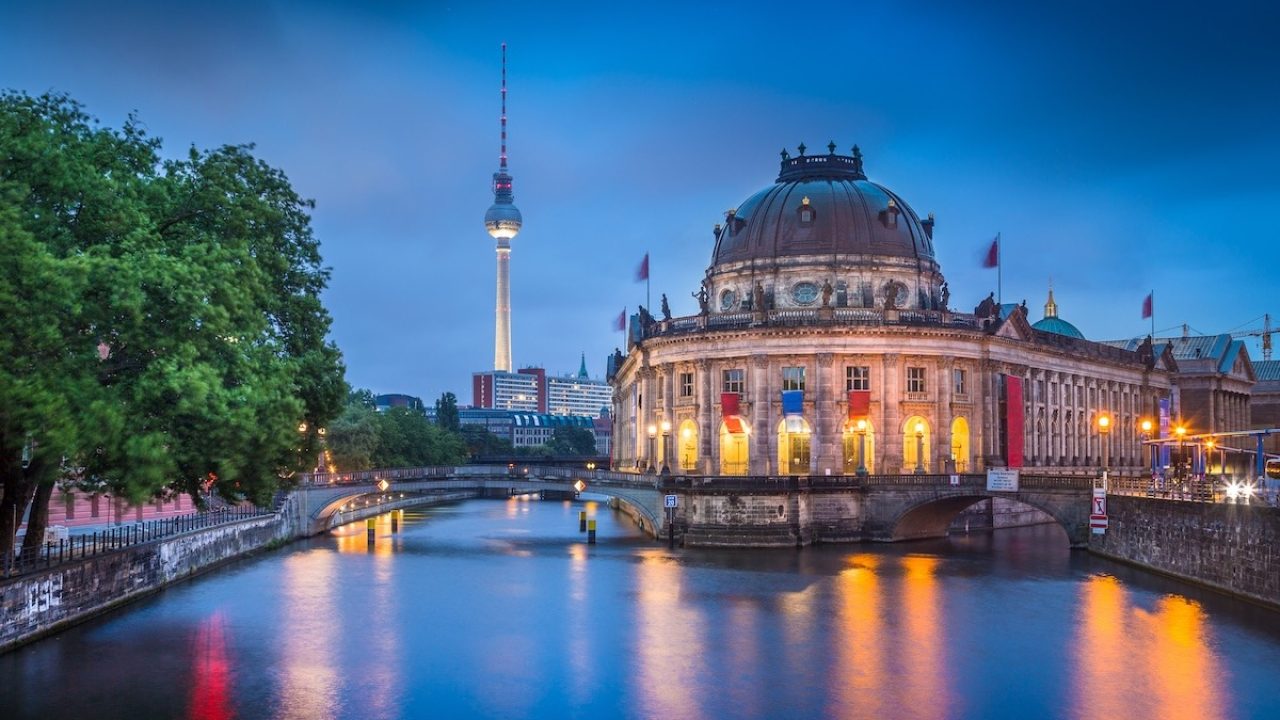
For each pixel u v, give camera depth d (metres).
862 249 119.81
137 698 47.09
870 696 48.25
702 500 99.00
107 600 63.97
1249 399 182.12
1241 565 68.19
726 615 64.94
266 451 59.31
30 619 55.34
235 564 86.25
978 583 76.19
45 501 57.62
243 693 48.16
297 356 68.00
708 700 47.75
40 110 53.72
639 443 131.00
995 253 118.56
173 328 52.38
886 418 109.81
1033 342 125.06
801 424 110.56
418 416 188.12
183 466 58.06
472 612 65.81
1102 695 48.22
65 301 46.62
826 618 64.00
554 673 51.91
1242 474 146.88
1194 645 56.62
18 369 47.00
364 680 50.47
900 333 110.44
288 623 62.09
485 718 45.25
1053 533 114.31
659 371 121.06
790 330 109.81
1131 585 74.81
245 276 57.38
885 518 101.19
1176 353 173.62
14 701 46.28
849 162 131.88
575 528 121.00
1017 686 49.66
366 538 108.25
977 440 115.25
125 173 55.38
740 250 124.06
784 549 96.06
